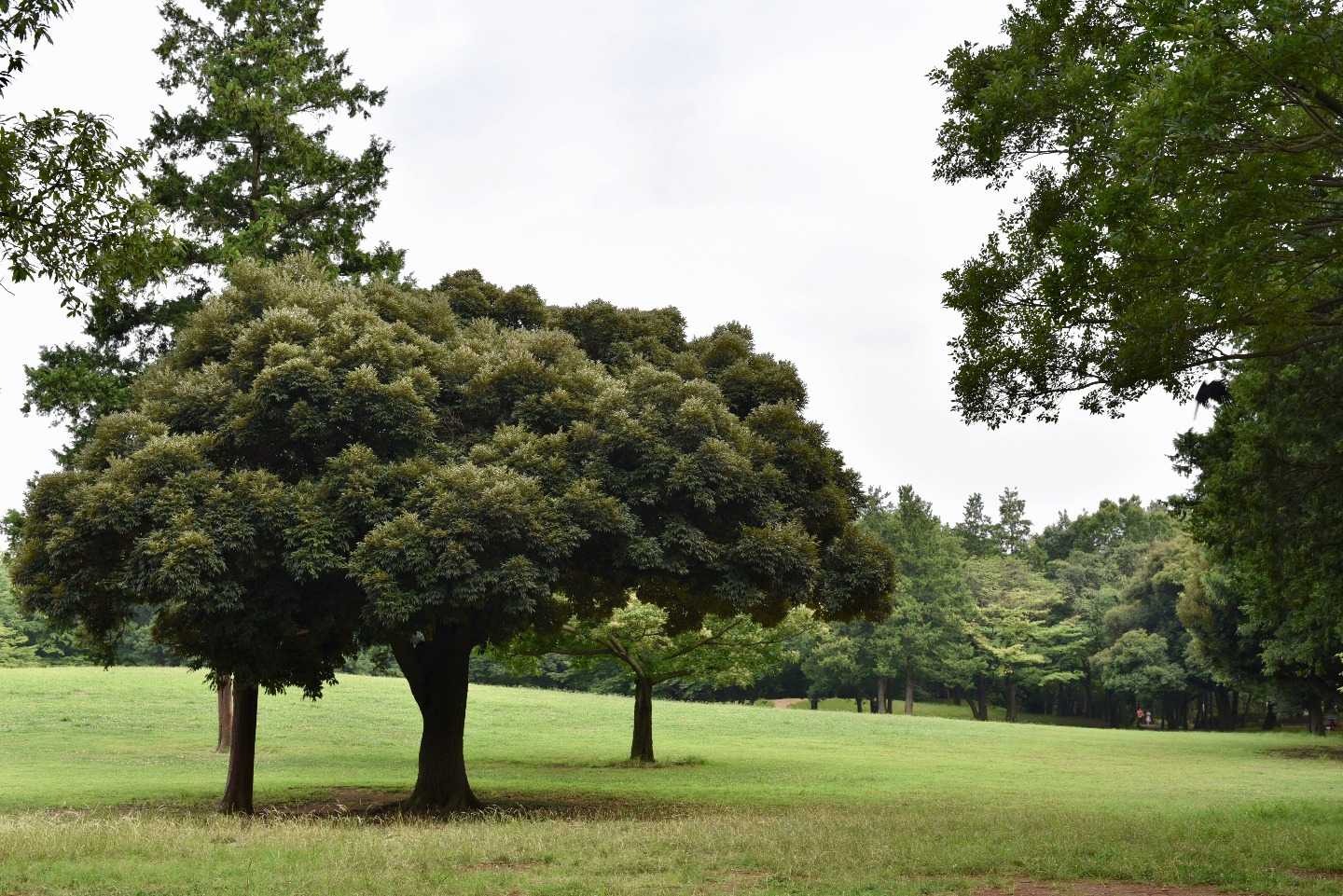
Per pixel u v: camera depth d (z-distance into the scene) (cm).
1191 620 5434
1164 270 1155
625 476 1755
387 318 1989
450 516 1588
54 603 1669
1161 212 1134
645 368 1928
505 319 2297
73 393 2411
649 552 1702
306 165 2944
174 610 1678
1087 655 8706
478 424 1884
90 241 1084
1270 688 5438
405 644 1973
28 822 1412
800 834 1358
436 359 1883
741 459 1800
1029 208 1418
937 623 8531
